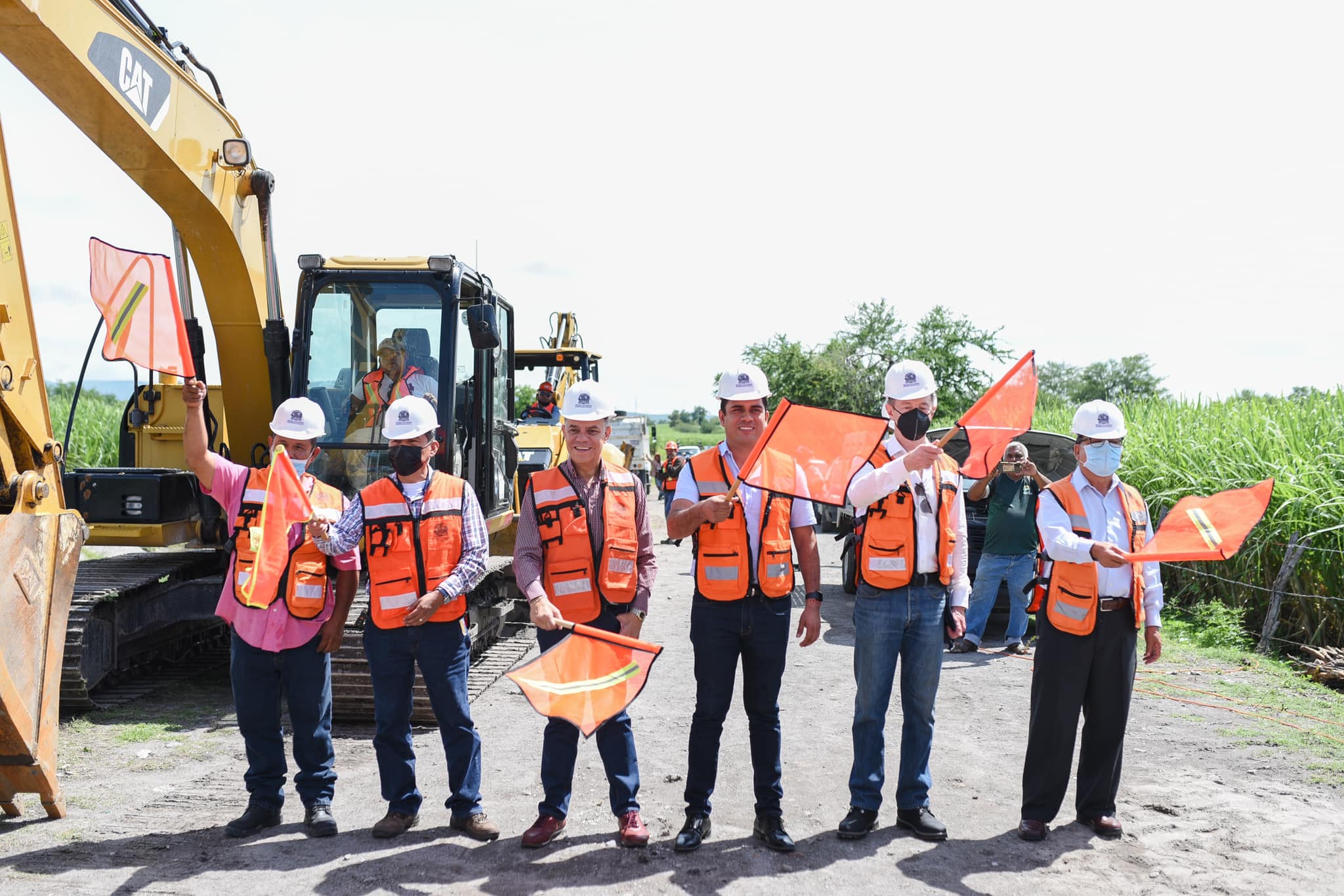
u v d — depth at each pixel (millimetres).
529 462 10352
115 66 5215
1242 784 5000
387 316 6824
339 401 6785
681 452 31953
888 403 4309
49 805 4438
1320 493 8406
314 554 4320
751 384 4180
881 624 4262
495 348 7426
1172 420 12164
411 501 4246
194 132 6039
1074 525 4246
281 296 6812
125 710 6578
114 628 6703
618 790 4203
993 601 8609
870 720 4301
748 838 4281
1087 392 65875
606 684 3832
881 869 3955
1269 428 9953
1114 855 4102
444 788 4992
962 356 37906
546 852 4109
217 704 6773
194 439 4324
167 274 4191
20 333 4480
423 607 4086
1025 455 8453
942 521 4312
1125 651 4234
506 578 8602
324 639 4336
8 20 4574
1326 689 7035
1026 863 4023
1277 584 8430
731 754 5598
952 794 4918
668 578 13664
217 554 7926
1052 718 4215
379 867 3934
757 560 4121
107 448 18953
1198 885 3801
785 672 7781
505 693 6984
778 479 3955
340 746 5770
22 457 4535
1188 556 3914
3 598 4145
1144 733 5938
